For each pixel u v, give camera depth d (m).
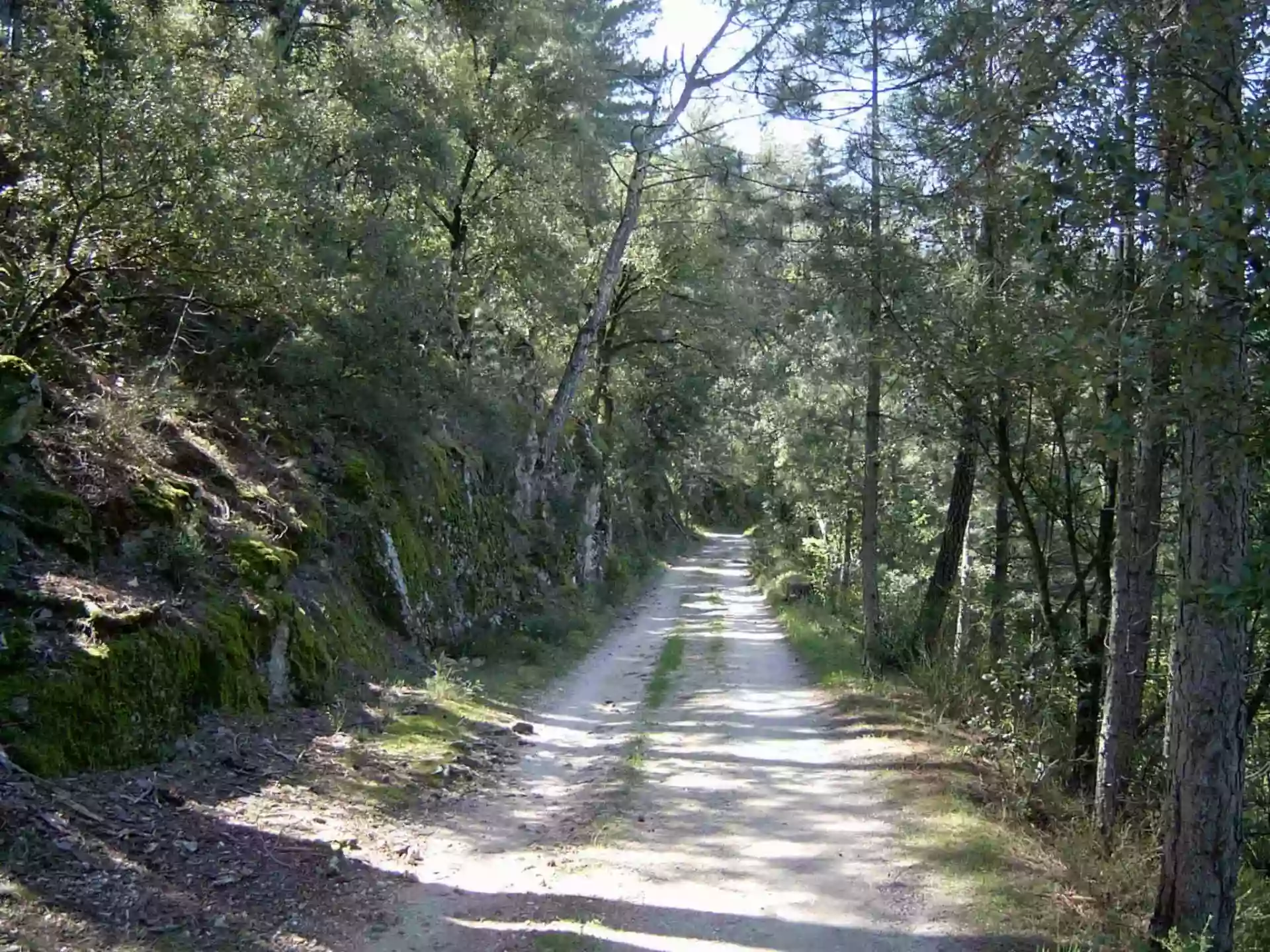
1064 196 4.79
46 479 7.86
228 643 8.34
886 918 5.75
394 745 9.05
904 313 11.69
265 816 6.54
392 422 14.56
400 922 5.39
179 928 4.69
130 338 10.78
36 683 6.07
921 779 8.88
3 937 4.02
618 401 41.06
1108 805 8.84
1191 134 4.79
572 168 21.05
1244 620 5.34
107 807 5.80
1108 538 12.05
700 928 5.55
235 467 11.20
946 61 7.62
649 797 8.33
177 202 8.58
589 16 23.78
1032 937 5.53
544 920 5.53
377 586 13.30
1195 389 4.37
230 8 15.84
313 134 11.98
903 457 19.31
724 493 84.62
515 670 14.79
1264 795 11.30
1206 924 5.37
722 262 24.39
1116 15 5.36
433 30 18.12
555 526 25.50
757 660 17.36
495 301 23.16
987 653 15.01
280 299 10.31
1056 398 10.11
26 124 7.93
